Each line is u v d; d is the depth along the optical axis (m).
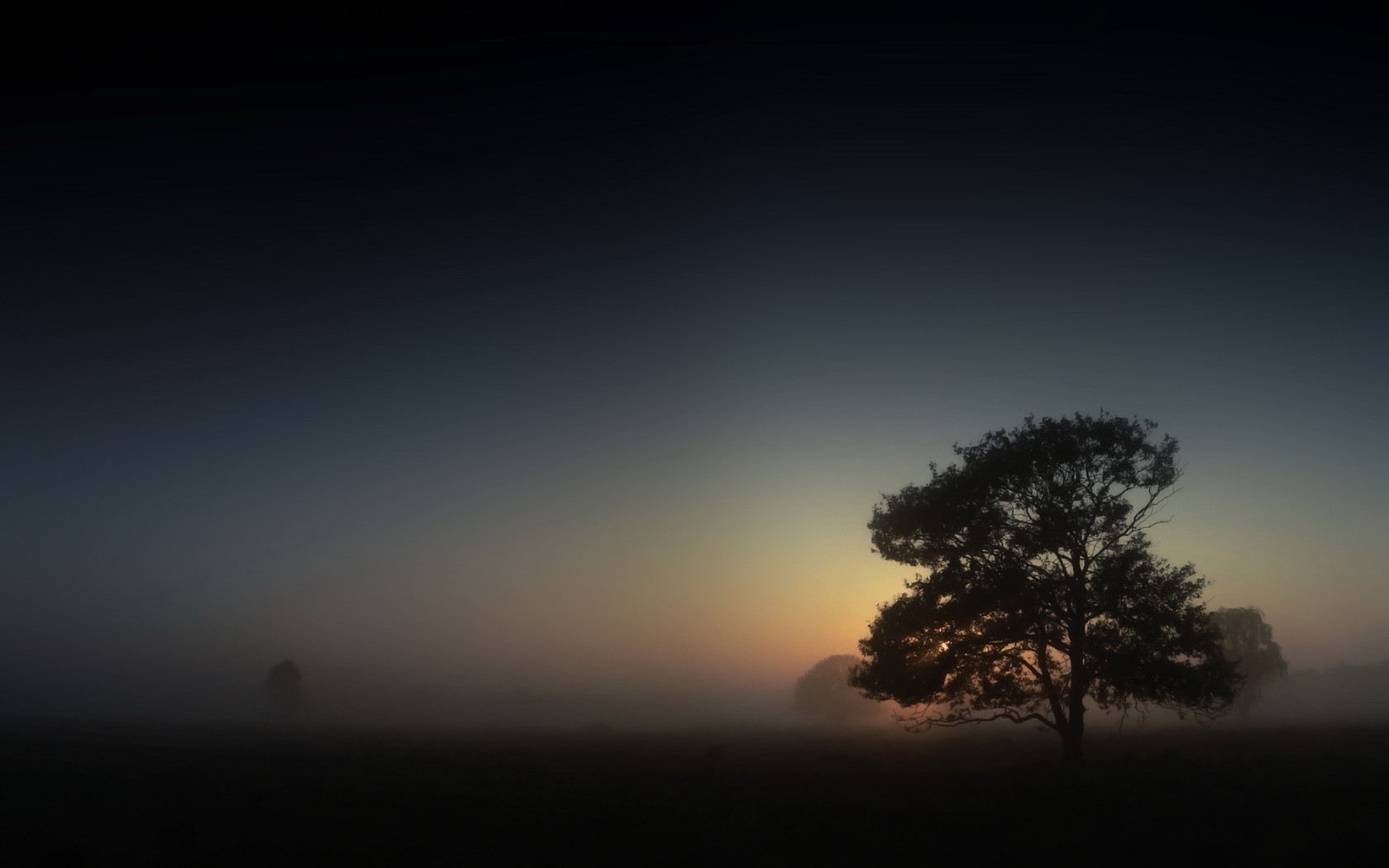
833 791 31.27
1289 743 48.22
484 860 19.14
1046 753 47.50
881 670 38.12
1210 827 21.20
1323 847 18.28
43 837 21.70
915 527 38.94
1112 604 34.62
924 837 21.25
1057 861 18.48
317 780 36.06
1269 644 86.31
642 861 18.97
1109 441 36.06
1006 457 36.94
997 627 36.03
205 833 22.58
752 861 18.72
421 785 34.12
